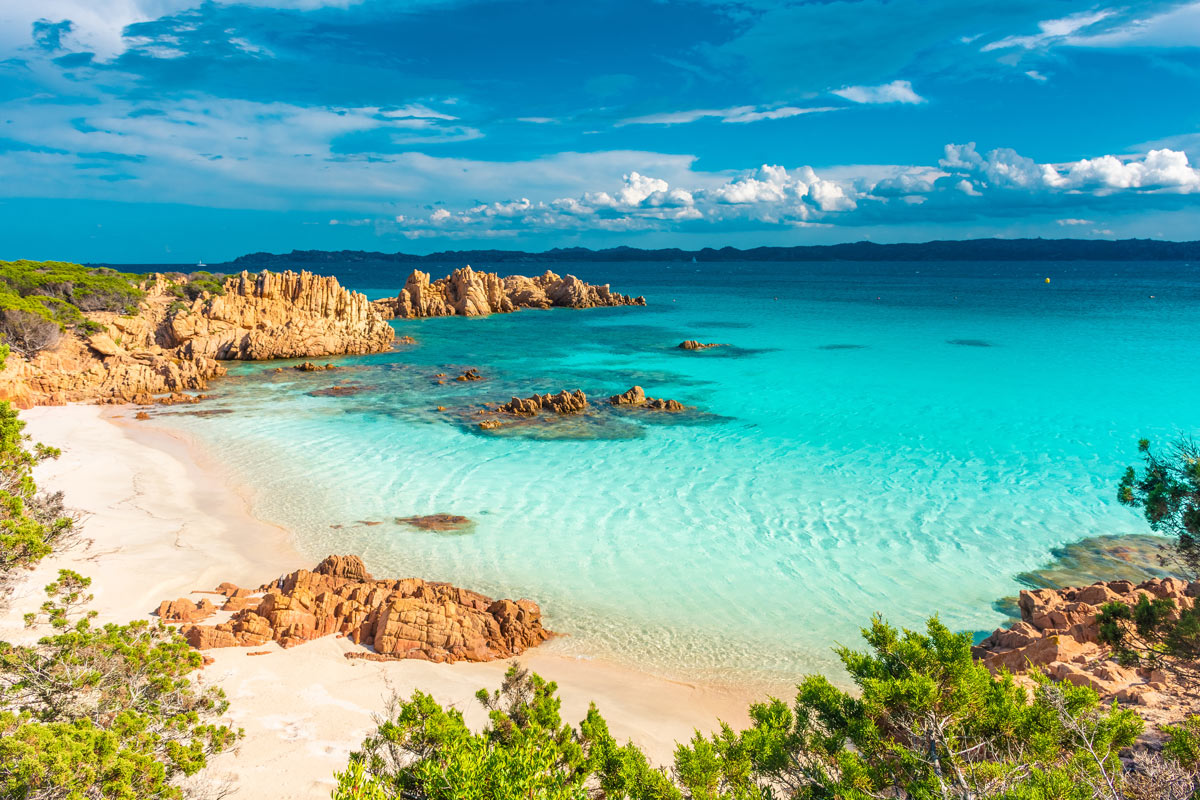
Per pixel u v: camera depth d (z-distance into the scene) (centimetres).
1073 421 4750
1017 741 1015
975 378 6328
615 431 4591
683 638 2247
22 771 948
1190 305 13238
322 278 9156
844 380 6338
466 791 974
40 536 1708
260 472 3747
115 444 4216
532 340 9338
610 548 2856
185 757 1245
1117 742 994
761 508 3259
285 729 1666
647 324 11125
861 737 1034
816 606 2423
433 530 3012
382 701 1814
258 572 2584
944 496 3388
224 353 7675
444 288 13050
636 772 1148
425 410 5194
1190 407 5069
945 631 1120
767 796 1034
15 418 2139
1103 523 3045
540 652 2169
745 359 7606
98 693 1388
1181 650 1298
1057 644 1739
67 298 8456
